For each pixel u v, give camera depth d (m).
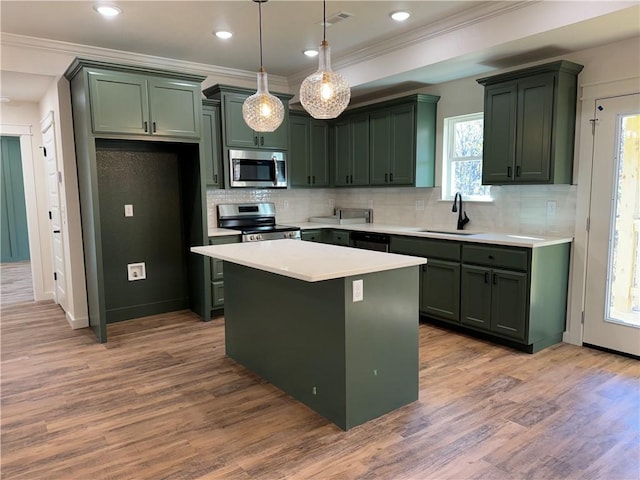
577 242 3.58
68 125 4.07
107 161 4.28
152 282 4.64
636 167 3.25
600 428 2.37
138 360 3.42
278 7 3.28
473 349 3.54
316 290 2.51
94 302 4.00
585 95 3.44
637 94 3.17
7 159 8.51
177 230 4.75
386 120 4.82
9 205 8.59
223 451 2.20
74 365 3.32
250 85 5.25
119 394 2.84
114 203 4.35
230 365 3.32
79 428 2.43
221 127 4.70
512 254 3.40
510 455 2.14
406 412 2.56
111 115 3.69
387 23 3.62
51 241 5.30
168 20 3.50
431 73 4.12
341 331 2.35
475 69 3.98
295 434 2.35
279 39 4.00
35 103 5.20
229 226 5.08
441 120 4.60
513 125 3.63
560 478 1.97
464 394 2.77
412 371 2.66
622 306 3.38
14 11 3.27
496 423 2.43
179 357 3.48
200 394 2.84
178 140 4.07
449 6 3.29
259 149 4.95
